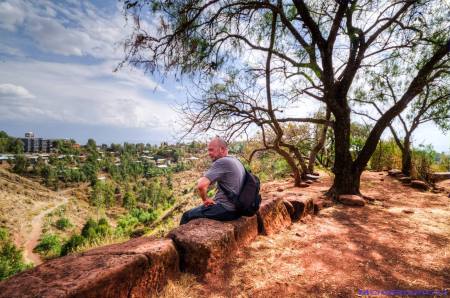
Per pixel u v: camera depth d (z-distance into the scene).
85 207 139.25
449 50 6.32
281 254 3.02
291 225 4.26
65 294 1.40
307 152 13.66
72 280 1.55
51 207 126.69
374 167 14.72
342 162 7.00
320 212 5.37
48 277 1.60
